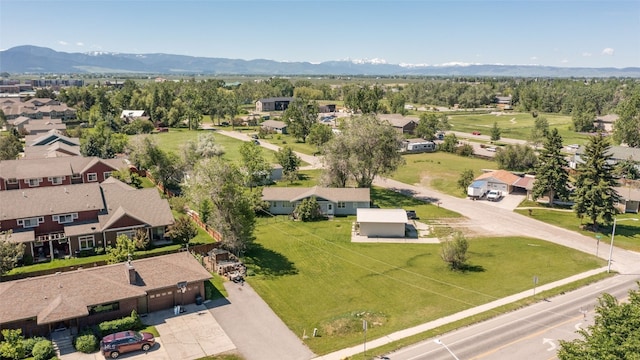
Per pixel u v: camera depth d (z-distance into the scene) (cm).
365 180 9056
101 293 4172
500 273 5575
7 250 4859
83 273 4341
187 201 7844
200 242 6281
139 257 5509
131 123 17525
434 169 11800
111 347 3669
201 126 19525
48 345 3634
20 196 5956
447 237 6950
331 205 7988
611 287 5106
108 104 19412
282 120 19088
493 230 7281
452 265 5750
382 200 8988
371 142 8781
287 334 4119
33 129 14788
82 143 11919
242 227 5841
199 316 4403
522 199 9144
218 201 5841
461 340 3953
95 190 6350
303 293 5000
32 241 5553
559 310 4519
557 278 5384
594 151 7156
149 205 6384
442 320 4344
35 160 8819
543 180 8550
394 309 4634
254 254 6125
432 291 5062
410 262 5953
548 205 8675
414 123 16762
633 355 2344
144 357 3703
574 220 7775
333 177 8925
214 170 5875
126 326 4069
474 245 6594
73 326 4041
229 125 19925
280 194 8156
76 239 5784
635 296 2941
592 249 6419
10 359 3606
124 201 6350
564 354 2681
